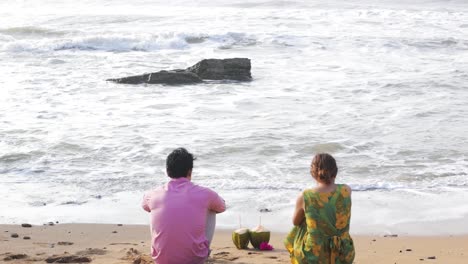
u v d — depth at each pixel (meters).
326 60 26.83
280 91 21.38
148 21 37.09
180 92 21.38
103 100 20.02
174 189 6.21
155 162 13.93
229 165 13.71
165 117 17.94
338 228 5.88
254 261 7.76
